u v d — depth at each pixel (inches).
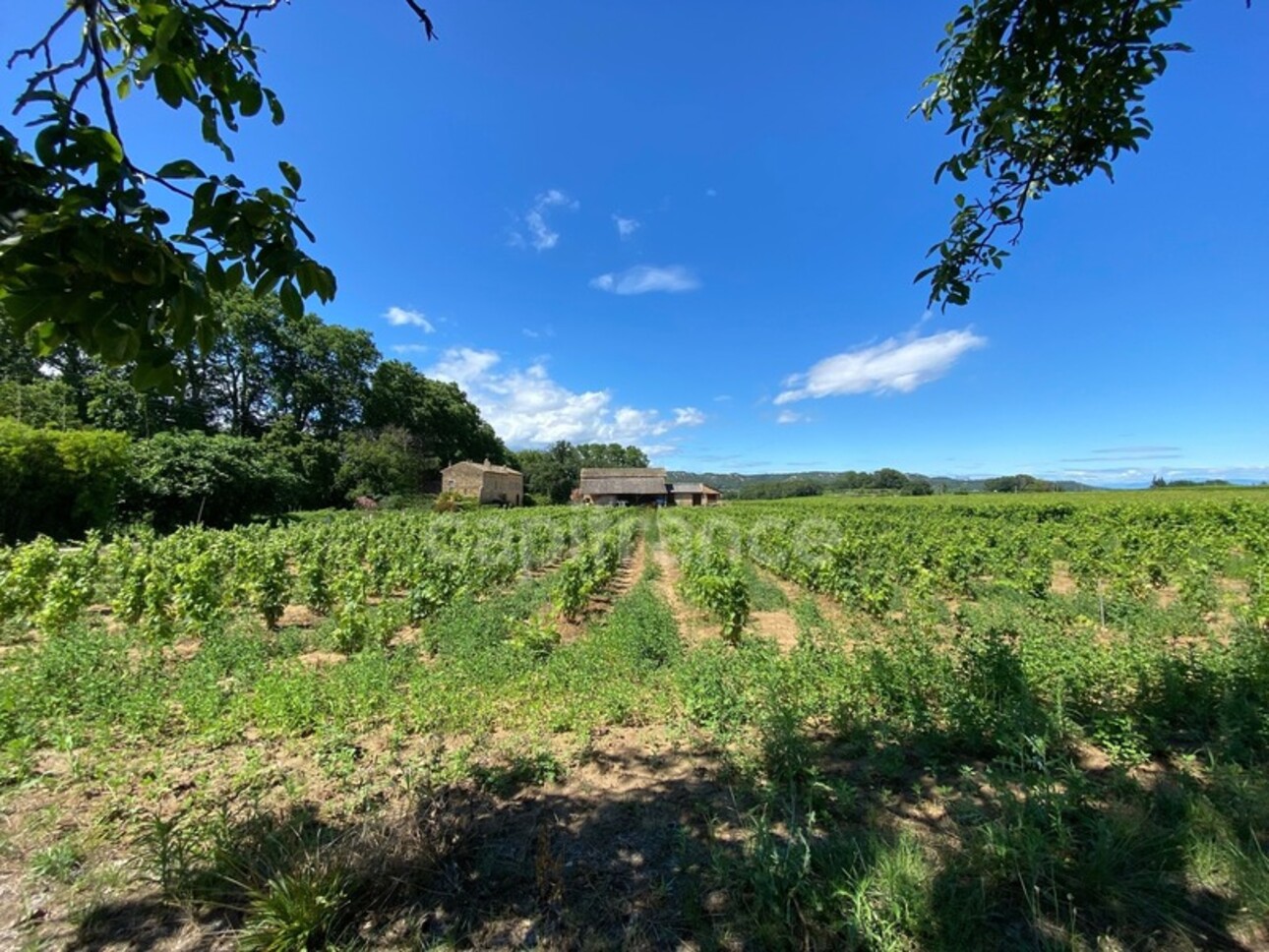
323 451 1780.3
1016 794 123.2
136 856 107.0
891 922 87.4
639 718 183.8
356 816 124.3
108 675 207.2
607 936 90.9
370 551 493.4
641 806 129.4
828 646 250.1
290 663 237.0
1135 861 100.6
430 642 285.6
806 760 139.9
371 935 90.7
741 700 175.8
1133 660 182.7
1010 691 168.2
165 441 860.0
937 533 719.1
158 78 65.1
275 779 142.6
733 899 97.0
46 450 629.0
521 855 111.7
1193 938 85.7
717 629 339.9
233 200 64.8
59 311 54.4
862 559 512.4
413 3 78.2
